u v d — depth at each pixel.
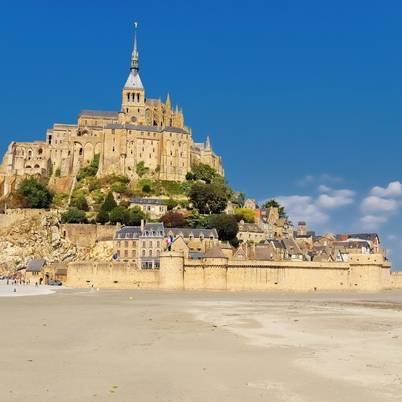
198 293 162.50
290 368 43.00
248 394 34.94
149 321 76.81
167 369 42.09
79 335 60.25
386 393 35.44
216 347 53.41
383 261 193.88
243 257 189.12
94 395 34.19
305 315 89.88
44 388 35.59
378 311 100.56
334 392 35.53
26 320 74.75
